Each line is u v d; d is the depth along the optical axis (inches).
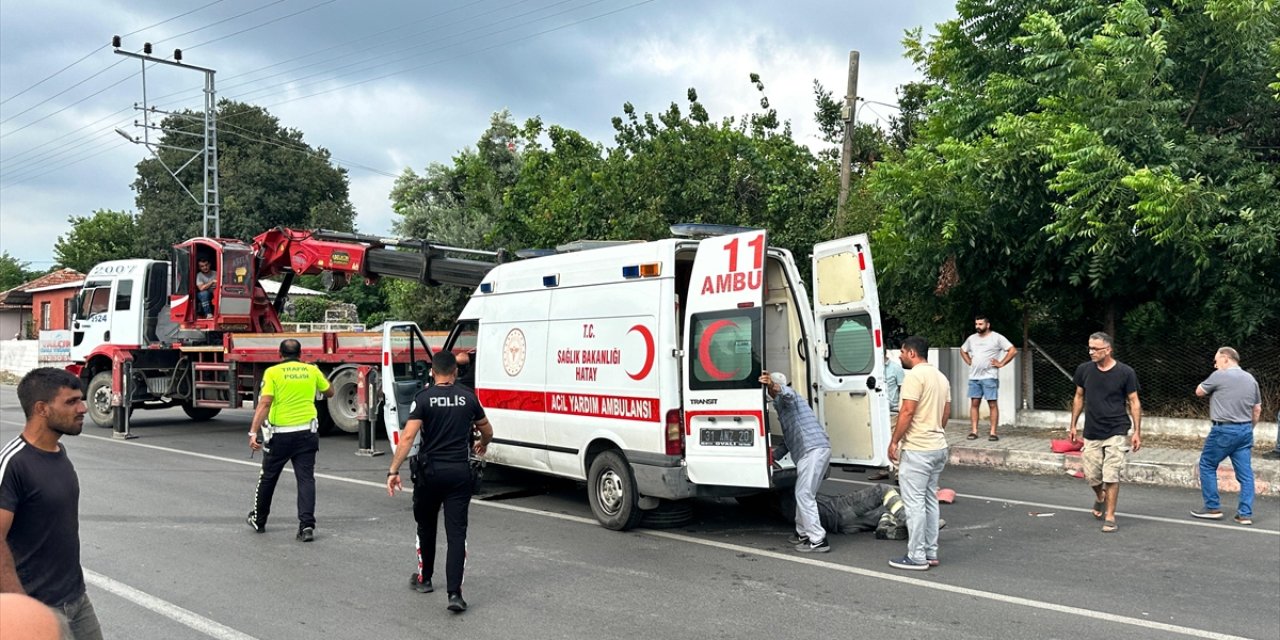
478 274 526.0
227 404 627.5
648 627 216.1
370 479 434.9
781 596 240.4
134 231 1999.3
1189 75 505.4
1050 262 509.7
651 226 678.5
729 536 311.7
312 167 1936.5
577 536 312.3
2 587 126.0
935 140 581.0
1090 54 474.9
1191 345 504.4
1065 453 446.0
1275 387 478.9
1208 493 333.4
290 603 236.2
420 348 545.6
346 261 573.6
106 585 252.7
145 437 608.4
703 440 294.2
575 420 335.9
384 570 268.5
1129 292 507.2
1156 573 260.7
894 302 618.8
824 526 314.0
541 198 822.5
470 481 232.1
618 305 320.5
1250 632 210.2
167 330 666.2
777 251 321.1
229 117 1925.4
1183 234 422.0
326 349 575.5
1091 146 434.3
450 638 208.8
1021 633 210.4
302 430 312.0
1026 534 311.7
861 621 219.6
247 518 342.0
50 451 141.6
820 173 770.8
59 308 1380.4
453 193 1272.1
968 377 559.5
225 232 1822.1
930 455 265.1
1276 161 517.7
